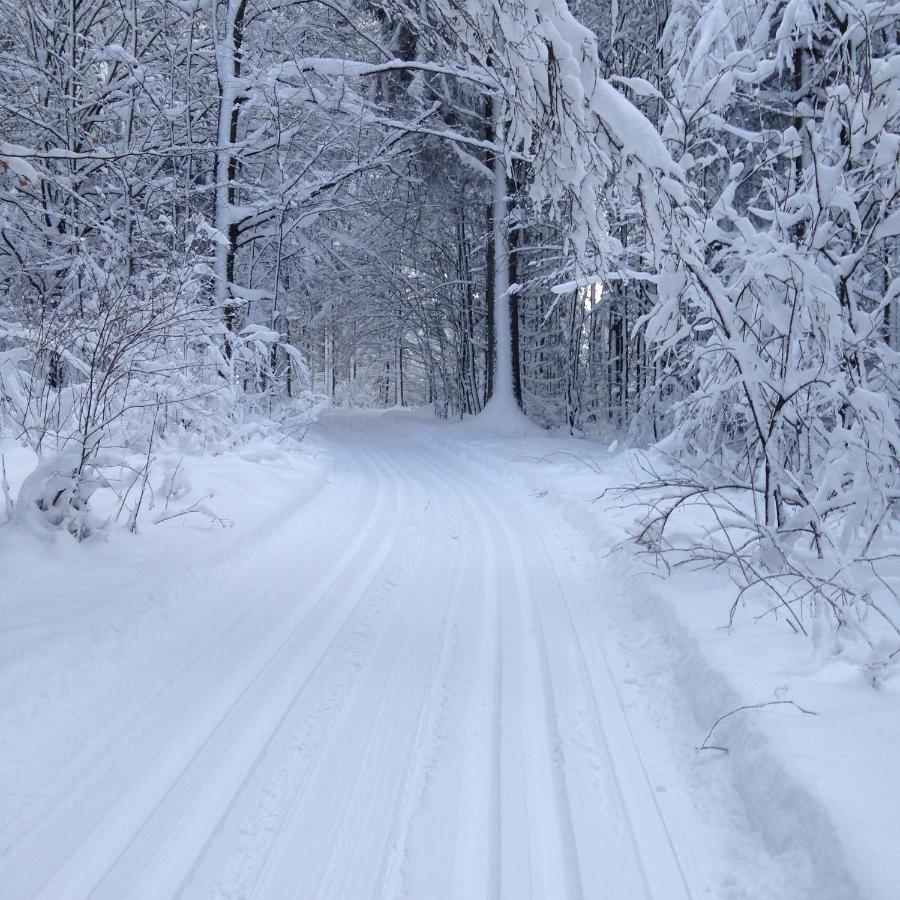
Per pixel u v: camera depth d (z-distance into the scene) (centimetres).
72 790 292
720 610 460
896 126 560
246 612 511
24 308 775
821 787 260
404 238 2600
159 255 1185
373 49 1722
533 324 2536
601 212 524
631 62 1413
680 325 614
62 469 548
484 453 1505
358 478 1225
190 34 1311
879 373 600
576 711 374
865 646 382
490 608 540
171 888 242
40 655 371
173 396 876
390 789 303
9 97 1267
